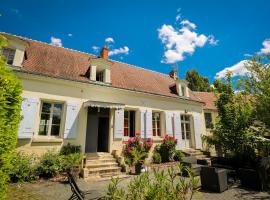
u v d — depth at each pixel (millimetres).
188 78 33844
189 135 14867
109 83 11305
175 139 12852
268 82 7883
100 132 11922
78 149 9344
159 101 13328
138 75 15008
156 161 11422
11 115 4180
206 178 6520
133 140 11062
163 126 13172
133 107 11977
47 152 8531
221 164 8773
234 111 8477
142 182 2719
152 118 13219
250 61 8656
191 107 15156
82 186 6789
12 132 4152
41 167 7543
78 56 13156
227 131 8516
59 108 9859
